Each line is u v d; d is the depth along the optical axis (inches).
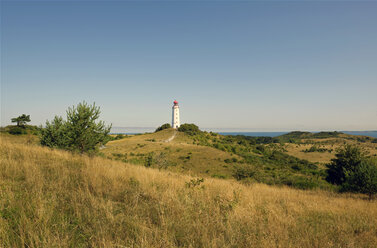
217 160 2546.8
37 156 366.3
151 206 195.0
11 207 142.5
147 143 3575.3
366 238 193.6
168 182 314.5
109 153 2687.0
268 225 191.0
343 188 778.2
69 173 269.0
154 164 1016.9
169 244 125.3
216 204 231.8
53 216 141.4
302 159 4490.7
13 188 185.9
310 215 276.8
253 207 248.7
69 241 113.3
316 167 3203.7
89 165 333.1
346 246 165.3
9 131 1802.4
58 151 468.8
